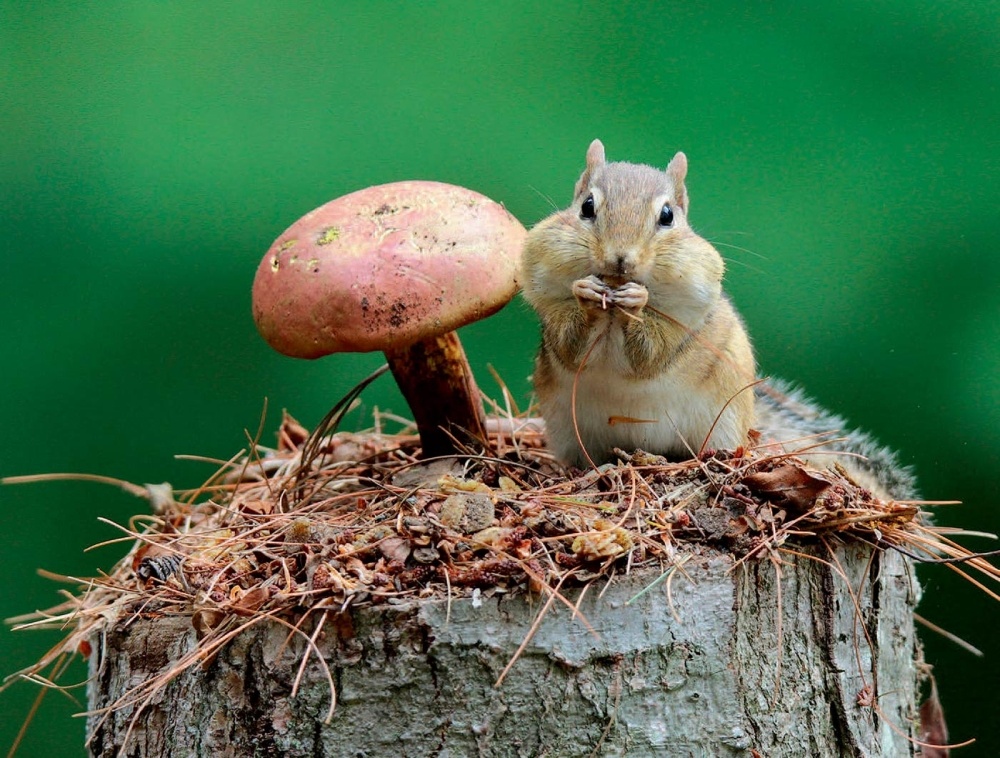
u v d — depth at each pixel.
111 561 12.97
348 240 8.55
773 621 7.61
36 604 12.78
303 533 7.70
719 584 7.39
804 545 7.79
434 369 9.71
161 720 7.45
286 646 7.11
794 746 7.68
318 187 13.66
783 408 11.13
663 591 7.28
